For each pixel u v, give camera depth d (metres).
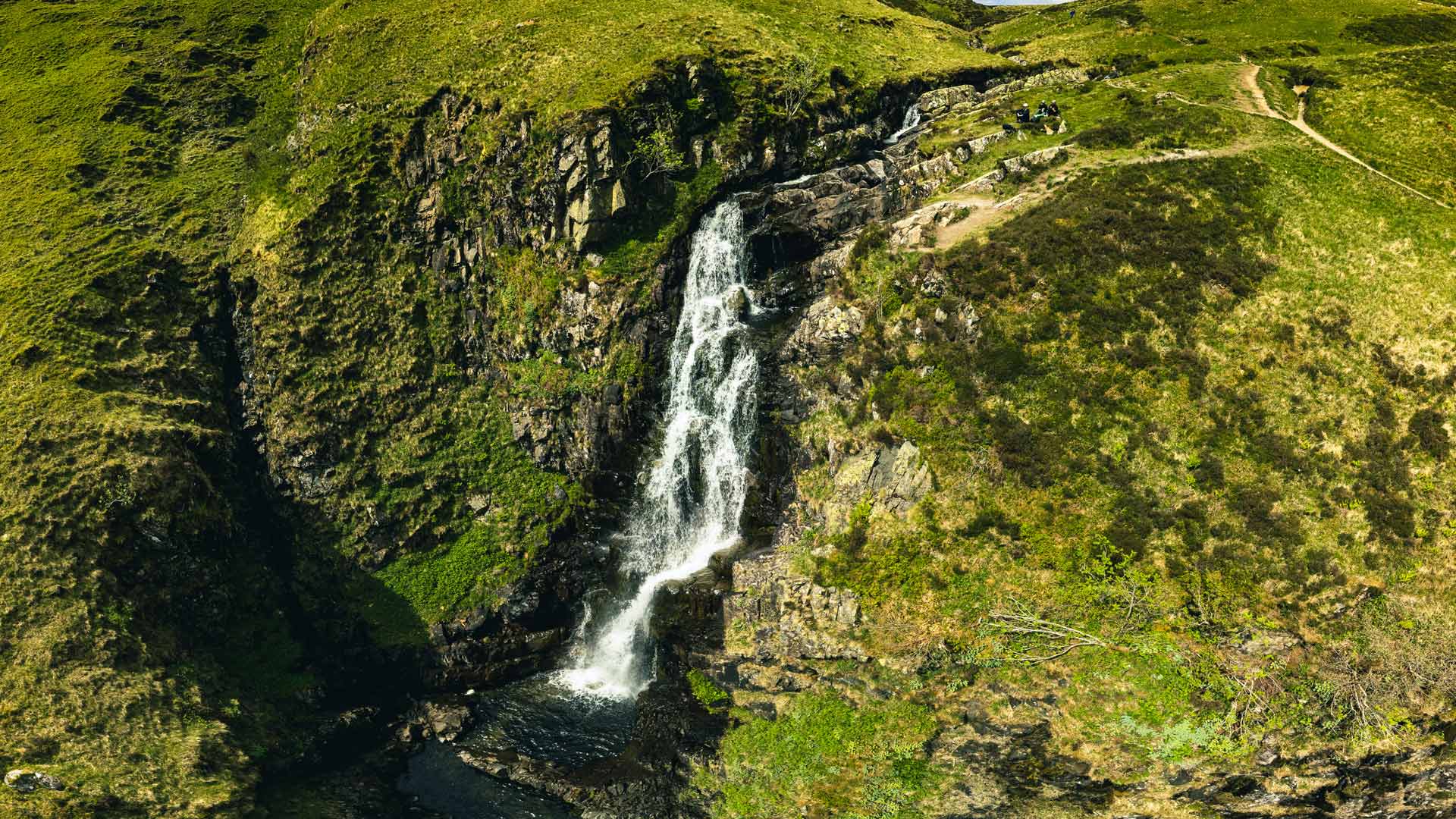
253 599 58.12
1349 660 43.81
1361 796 42.06
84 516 52.59
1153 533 48.47
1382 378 53.34
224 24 99.88
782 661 50.72
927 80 91.75
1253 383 53.53
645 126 71.56
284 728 52.31
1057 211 62.88
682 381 67.44
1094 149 71.56
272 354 68.25
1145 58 98.69
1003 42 124.94
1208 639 45.06
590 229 68.12
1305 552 47.12
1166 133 73.31
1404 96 77.81
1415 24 104.56
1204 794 42.38
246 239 73.75
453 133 74.56
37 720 45.50
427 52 83.69
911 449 53.50
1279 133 73.94
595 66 75.94
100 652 48.84
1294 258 60.03
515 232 71.81
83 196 76.31
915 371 56.75
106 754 45.12
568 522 65.69
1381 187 66.56
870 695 47.62
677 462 65.12
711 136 75.31
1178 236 60.69
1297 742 42.16
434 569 63.66
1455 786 41.31
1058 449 51.84
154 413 60.50
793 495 59.25
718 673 52.81
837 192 72.69
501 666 60.06
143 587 52.62
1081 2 139.62
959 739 45.28
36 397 57.97
